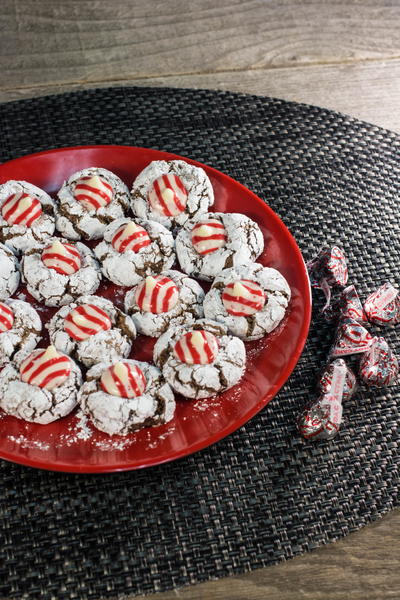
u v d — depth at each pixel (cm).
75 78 52
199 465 37
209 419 37
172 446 35
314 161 48
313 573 35
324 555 35
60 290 40
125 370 36
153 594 34
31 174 44
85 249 42
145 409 36
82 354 39
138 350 40
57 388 37
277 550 35
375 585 35
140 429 36
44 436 37
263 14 56
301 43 55
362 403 40
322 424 37
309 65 53
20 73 51
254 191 47
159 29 54
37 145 47
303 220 46
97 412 36
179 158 44
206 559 35
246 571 35
